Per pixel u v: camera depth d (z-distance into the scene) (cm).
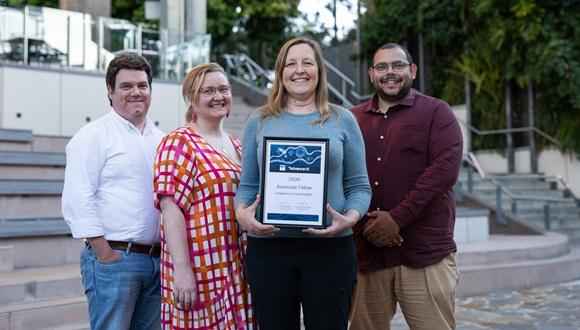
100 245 364
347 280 338
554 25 1397
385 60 401
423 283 396
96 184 370
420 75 1802
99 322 367
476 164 1309
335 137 340
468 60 1608
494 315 698
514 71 1490
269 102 352
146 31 1357
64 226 727
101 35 1305
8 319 528
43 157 890
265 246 339
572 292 832
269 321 338
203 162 362
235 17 2123
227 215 362
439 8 1644
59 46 1257
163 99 1356
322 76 350
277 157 329
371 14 1905
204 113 378
